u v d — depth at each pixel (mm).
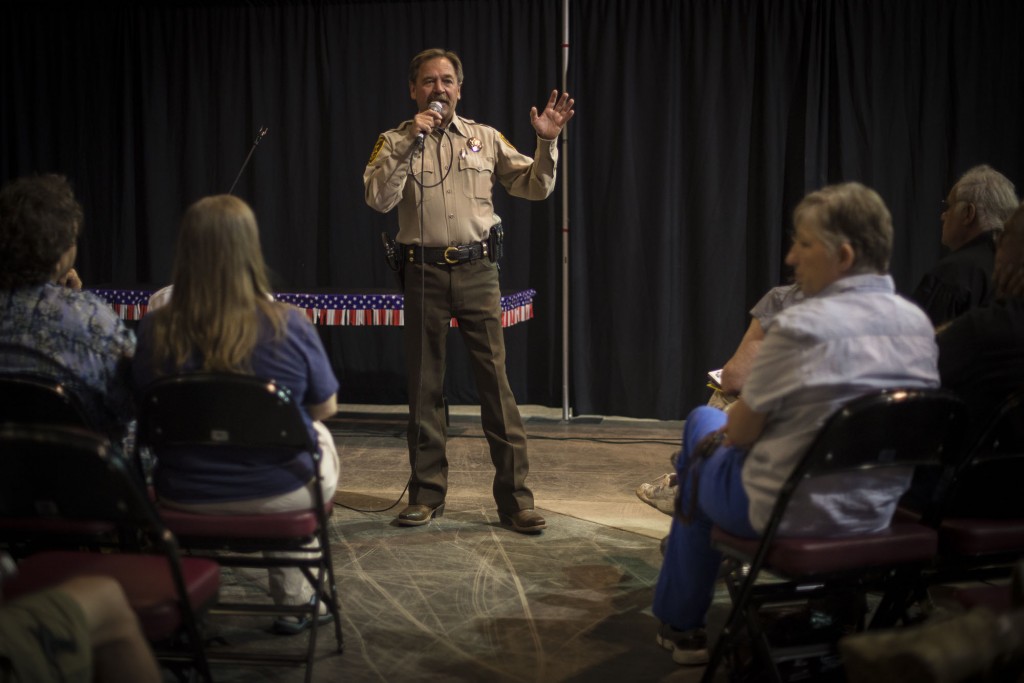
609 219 5426
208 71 5738
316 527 2246
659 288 5391
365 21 5551
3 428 1702
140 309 5000
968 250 2797
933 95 5195
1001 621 1494
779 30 5238
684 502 2307
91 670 1526
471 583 3004
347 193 5676
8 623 1470
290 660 2246
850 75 5203
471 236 3475
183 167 5809
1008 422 2033
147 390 2012
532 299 5523
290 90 5664
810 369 1874
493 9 5441
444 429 3631
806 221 1971
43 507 1825
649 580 3029
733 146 5297
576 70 5383
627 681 2377
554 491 4012
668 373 5430
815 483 1949
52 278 2203
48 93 5859
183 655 2043
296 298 4820
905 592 2160
